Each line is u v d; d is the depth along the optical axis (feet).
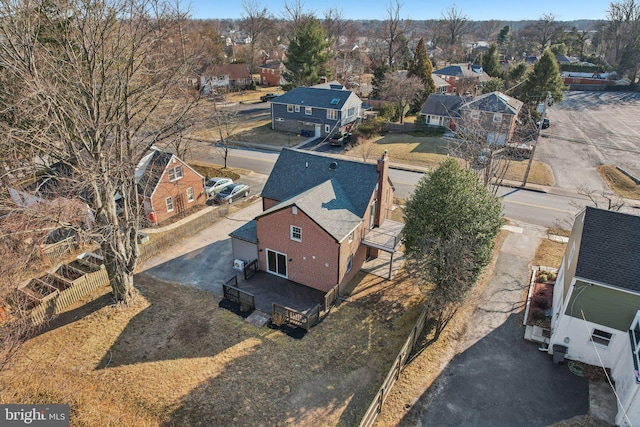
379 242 75.20
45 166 63.46
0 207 56.34
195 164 142.72
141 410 49.90
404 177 132.05
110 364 56.75
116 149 62.28
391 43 273.33
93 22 54.54
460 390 52.85
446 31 435.12
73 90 58.80
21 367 55.62
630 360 48.65
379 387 53.16
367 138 176.65
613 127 188.65
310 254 70.33
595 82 292.61
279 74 301.84
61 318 65.98
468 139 111.65
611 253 53.52
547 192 118.52
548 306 67.72
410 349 57.98
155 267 80.33
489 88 217.36
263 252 76.18
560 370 55.88
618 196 114.11
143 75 76.18
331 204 72.43
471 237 60.08
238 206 109.40
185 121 70.03
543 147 158.92
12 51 52.60
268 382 53.83
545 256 84.17
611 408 50.14
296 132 183.62
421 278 62.23
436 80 245.24
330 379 54.44
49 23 55.62
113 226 62.49
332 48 307.37
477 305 69.21
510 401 51.26
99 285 73.87
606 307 52.37
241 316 66.18
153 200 96.17
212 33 295.89
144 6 59.36
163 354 58.54
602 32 371.35
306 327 62.80
